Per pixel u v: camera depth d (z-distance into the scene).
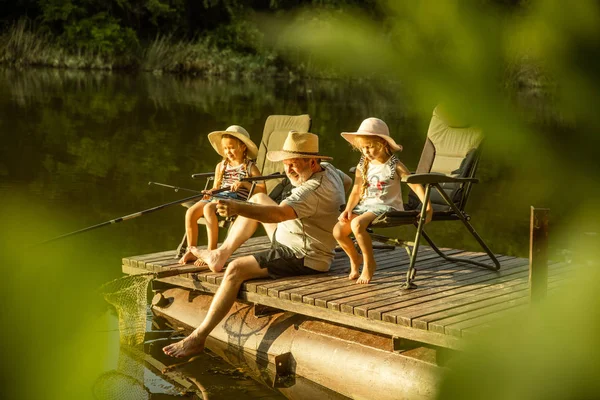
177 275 4.86
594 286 0.62
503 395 0.69
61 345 4.25
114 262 5.92
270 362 4.24
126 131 12.67
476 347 0.77
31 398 3.51
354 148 4.48
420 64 0.55
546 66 0.53
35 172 9.30
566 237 0.57
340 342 3.98
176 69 24.17
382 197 4.35
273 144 5.97
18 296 5.05
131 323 4.57
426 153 5.04
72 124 13.20
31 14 24.64
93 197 8.12
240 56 23.97
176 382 3.96
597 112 0.53
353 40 0.55
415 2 0.53
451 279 4.39
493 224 7.38
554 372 0.65
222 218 5.22
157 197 8.23
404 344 3.71
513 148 0.56
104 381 3.86
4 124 12.90
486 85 0.54
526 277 4.41
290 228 4.49
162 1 23.97
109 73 23.17
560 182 0.56
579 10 0.51
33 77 20.73
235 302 4.71
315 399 3.81
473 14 0.53
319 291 4.16
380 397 3.65
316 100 17.84
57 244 6.37
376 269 4.68
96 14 24.30
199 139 12.13
